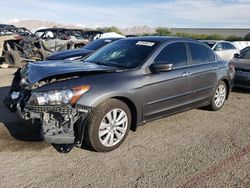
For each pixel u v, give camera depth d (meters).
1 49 14.30
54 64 4.71
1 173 3.59
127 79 4.38
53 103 3.81
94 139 4.06
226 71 6.50
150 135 4.94
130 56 4.95
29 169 3.70
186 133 5.11
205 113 6.30
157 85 4.76
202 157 4.21
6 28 19.39
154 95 4.74
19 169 3.69
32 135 4.66
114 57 5.09
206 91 5.96
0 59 14.23
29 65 4.73
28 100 3.99
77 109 3.86
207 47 6.20
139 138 4.80
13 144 4.34
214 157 4.22
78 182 3.46
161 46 5.05
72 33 16.53
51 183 3.42
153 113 4.83
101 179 3.55
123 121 4.38
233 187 3.47
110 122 4.20
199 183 3.53
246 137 5.04
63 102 3.82
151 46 5.05
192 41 5.81
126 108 4.37
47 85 3.91
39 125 3.97
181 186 3.46
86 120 3.97
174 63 5.19
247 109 6.81
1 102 6.52
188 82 5.38
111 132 4.23
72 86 3.90
